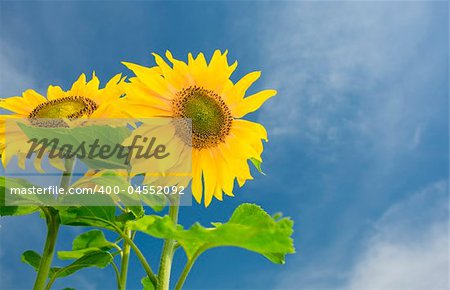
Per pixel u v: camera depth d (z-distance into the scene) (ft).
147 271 2.54
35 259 3.11
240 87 2.93
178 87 2.84
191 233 2.22
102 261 2.85
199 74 2.89
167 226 2.22
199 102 2.83
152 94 2.78
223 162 2.85
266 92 2.92
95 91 3.02
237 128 2.90
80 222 2.70
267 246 2.18
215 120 2.85
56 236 2.71
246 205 2.59
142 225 2.36
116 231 2.65
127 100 2.73
